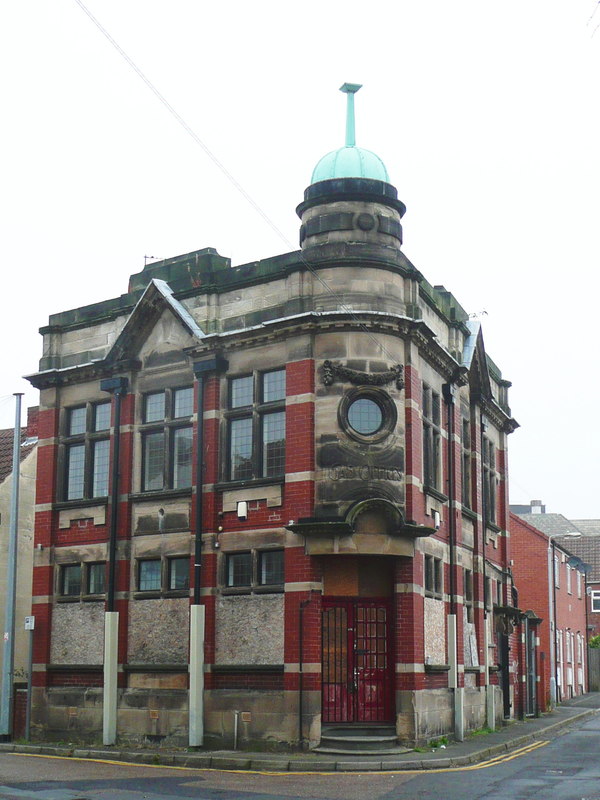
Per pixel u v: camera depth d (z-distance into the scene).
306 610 22.14
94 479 26.84
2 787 16.73
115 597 25.39
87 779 18.02
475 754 21.42
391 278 23.73
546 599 44.38
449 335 28.39
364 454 22.66
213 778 18.39
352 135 25.64
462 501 28.27
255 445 23.86
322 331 23.17
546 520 66.25
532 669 34.94
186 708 23.55
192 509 24.45
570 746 24.64
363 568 22.91
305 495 22.53
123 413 26.25
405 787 16.86
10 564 26.14
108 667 24.75
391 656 22.72
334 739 21.61
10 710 25.78
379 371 23.06
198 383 24.88
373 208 24.06
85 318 28.05
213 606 23.70
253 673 22.77
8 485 31.00
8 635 25.92
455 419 27.70
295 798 15.43
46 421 27.78
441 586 25.55
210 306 25.17
